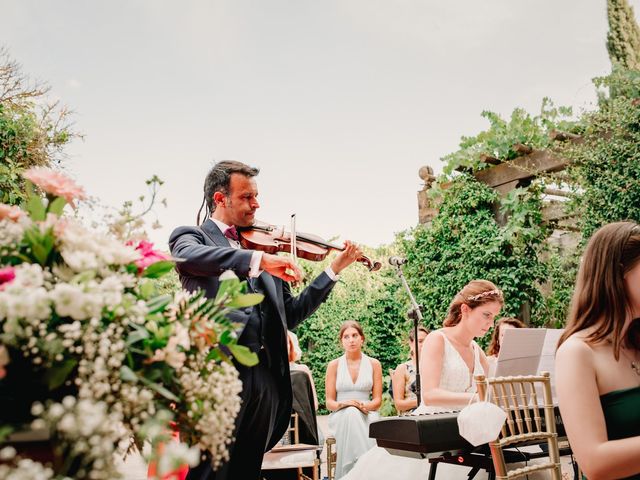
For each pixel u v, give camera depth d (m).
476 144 7.04
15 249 1.13
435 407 3.30
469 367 3.48
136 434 1.07
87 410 0.91
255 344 2.35
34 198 1.20
